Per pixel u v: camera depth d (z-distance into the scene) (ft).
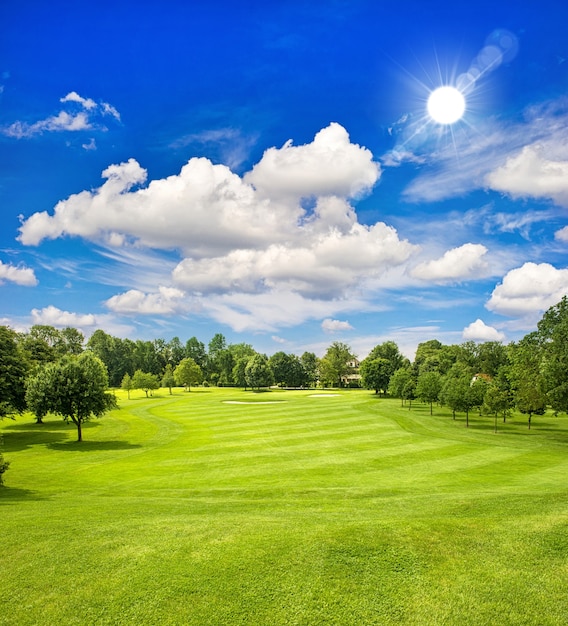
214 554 38.63
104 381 159.63
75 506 61.82
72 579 35.19
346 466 99.50
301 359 571.28
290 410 219.61
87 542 42.14
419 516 50.03
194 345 620.08
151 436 159.22
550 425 186.29
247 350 618.03
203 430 164.14
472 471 93.56
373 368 361.30
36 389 152.87
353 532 42.65
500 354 406.41
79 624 30.09
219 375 569.23
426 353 465.88
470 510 51.93
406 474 91.15
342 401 278.87
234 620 30.48
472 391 180.75
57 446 143.74
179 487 83.25
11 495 76.59
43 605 32.04
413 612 31.17
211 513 56.18
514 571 35.76
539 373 170.50
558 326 160.45
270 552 38.75
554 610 31.24
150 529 45.44
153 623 30.22
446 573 35.55
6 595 33.27
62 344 303.89
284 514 53.93
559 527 43.45
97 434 169.17
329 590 33.53
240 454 116.37
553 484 80.43
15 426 196.03
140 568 36.63
